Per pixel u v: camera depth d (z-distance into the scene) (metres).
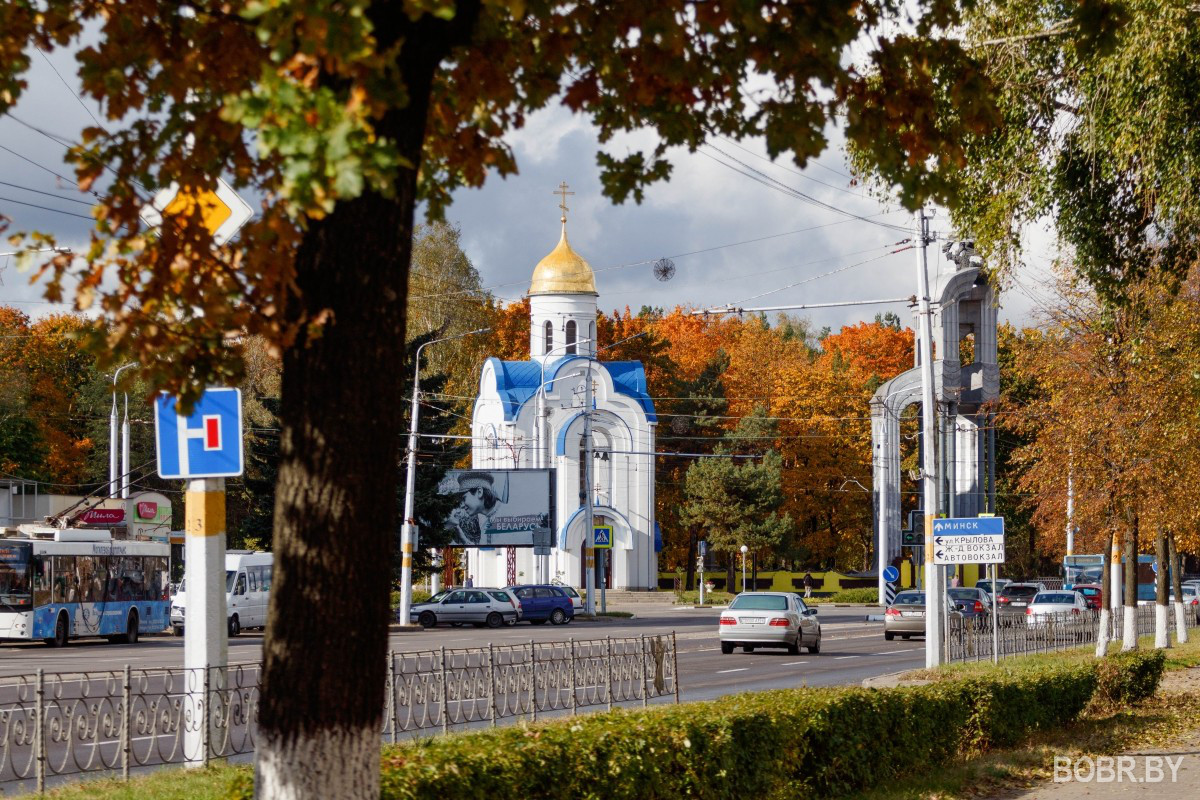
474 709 27.92
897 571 104.75
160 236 11.22
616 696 32.19
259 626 81.50
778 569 162.00
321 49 8.66
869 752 22.83
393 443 10.75
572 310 134.50
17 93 11.38
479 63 12.49
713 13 12.47
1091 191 27.38
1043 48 26.02
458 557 141.75
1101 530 53.72
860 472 150.62
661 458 157.75
